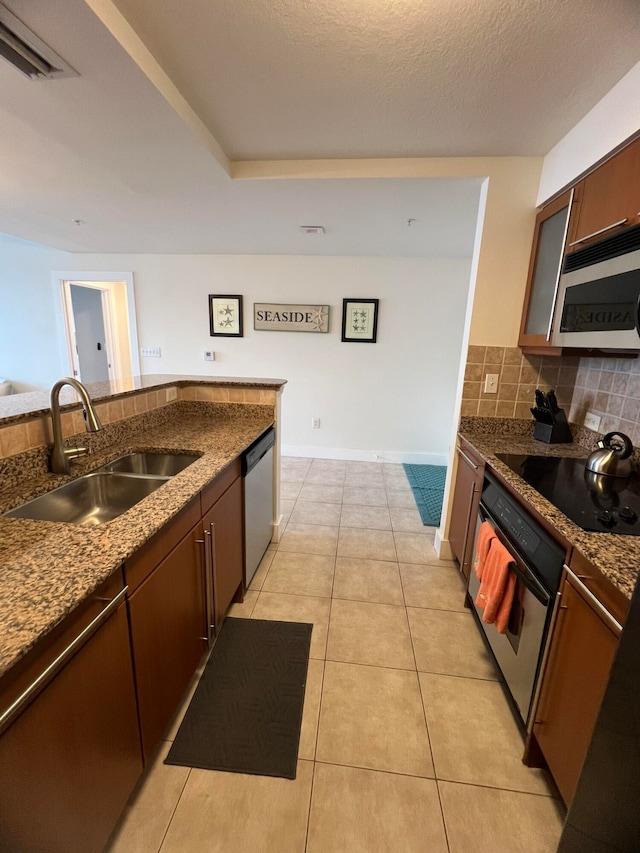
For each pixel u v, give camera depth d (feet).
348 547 8.48
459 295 12.73
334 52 4.01
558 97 4.69
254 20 3.59
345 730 4.50
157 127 4.97
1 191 7.36
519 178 6.39
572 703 3.36
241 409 7.88
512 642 4.69
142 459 5.81
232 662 5.42
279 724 4.56
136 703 3.37
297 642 5.79
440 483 12.34
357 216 8.54
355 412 14.03
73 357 14.43
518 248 6.66
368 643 5.79
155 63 4.12
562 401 7.22
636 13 3.43
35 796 2.31
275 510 8.54
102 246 12.11
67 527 3.24
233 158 6.48
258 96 4.77
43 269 13.70
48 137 5.23
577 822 2.92
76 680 2.58
